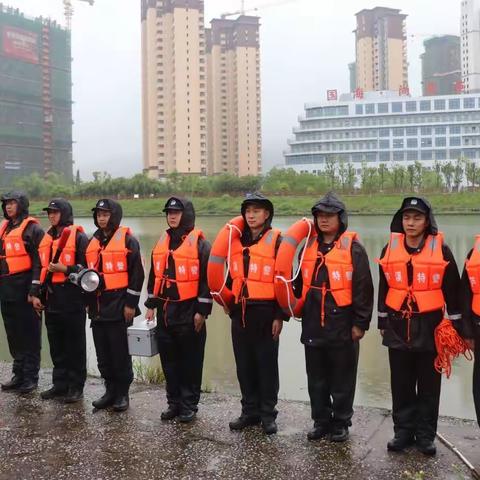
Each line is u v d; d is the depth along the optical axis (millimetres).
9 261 5602
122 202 56000
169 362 4859
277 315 4461
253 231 4598
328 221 4270
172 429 4676
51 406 5277
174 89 96875
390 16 142875
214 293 4516
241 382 4645
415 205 3967
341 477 3799
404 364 4102
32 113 118875
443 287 3980
